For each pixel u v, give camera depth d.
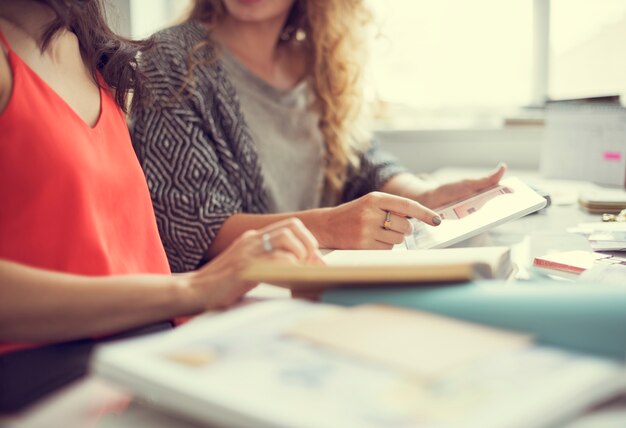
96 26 0.86
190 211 1.16
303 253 0.62
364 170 1.57
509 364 0.37
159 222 1.17
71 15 0.76
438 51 2.36
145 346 0.40
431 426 0.30
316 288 0.55
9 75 0.68
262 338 0.41
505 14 2.31
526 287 0.48
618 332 0.41
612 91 2.22
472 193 1.25
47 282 0.57
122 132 0.86
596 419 0.34
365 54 1.64
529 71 2.33
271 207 1.45
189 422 0.39
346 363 0.37
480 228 0.95
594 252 0.91
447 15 2.33
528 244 1.02
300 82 1.57
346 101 1.56
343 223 1.02
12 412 0.44
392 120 2.33
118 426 0.38
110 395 0.40
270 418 0.31
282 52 1.59
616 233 1.03
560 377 0.35
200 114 1.27
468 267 0.49
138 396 0.37
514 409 0.31
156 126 1.20
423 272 0.50
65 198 0.69
